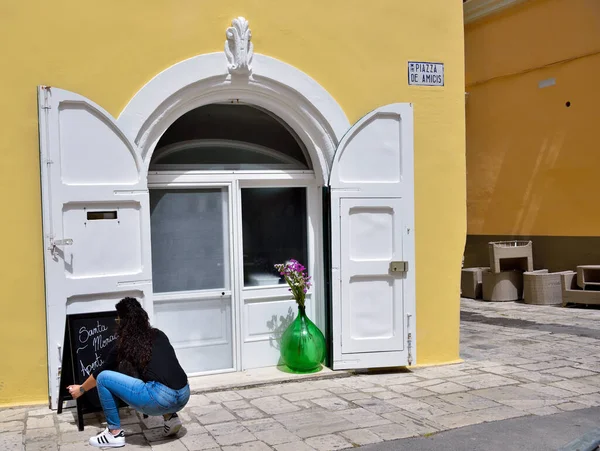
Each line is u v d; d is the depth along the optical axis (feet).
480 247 43.29
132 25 18.72
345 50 21.40
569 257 37.32
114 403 14.78
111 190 18.01
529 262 38.45
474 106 43.50
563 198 37.58
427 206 22.57
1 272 17.51
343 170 21.07
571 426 16.11
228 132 21.20
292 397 18.76
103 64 18.43
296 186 21.91
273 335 21.68
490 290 39.09
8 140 17.53
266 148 21.72
